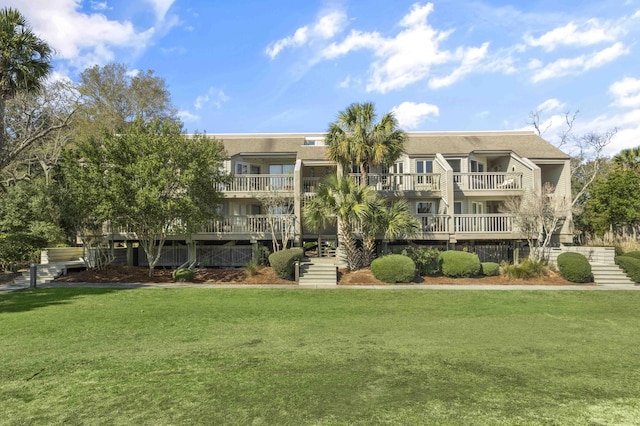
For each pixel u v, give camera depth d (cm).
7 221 2162
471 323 1047
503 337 881
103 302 1357
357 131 2027
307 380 584
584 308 1289
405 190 2395
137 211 1756
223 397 518
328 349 769
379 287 1716
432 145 2697
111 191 1728
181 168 1869
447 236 2258
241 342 830
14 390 549
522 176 2423
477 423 442
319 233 2470
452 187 2325
